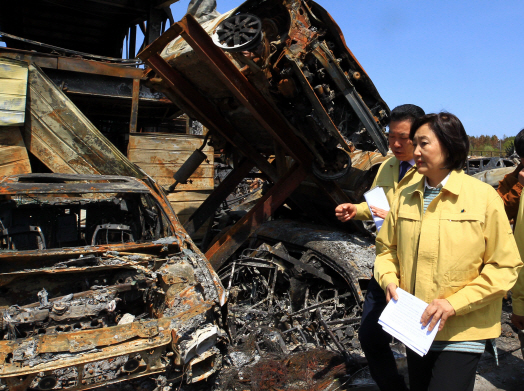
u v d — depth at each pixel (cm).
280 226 582
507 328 416
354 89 429
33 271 288
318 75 418
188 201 792
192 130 948
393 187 257
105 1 916
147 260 318
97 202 446
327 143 471
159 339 259
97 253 326
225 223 725
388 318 188
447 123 182
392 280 203
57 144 630
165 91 572
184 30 385
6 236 371
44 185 367
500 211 177
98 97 777
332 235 499
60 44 1252
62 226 429
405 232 202
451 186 185
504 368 339
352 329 372
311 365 329
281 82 407
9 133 607
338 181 581
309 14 402
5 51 666
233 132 601
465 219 179
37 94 621
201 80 509
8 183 367
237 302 474
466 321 181
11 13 1037
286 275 453
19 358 237
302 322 403
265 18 402
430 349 191
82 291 334
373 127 444
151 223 420
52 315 276
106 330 257
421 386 209
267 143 618
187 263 327
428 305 178
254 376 305
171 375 270
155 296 318
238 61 432
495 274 173
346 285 431
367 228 578
